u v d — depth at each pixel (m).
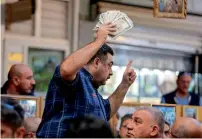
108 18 4.48
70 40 8.16
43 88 7.73
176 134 4.47
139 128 4.29
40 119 4.36
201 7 8.98
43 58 8.01
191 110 5.50
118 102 4.89
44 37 8.08
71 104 4.09
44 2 8.04
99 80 4.41
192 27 9.15
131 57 9.19
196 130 4.46
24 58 7.86
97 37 4.21
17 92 5.70
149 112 4.31
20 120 3.60
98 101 4.30
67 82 4.03
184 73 7.98
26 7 7.86
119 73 8.91
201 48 9.99
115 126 5.01
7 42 7.70
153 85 9.74
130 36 8.96
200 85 10.13
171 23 9.04
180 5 5.93
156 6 5.90
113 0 8.35
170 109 5.39
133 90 9.48
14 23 7.77
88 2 8.19
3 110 3.54
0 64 7.59
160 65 9.83
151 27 8.98
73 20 8.16
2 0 7.58
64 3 8.16
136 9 8.63
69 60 3.98
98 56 4.36
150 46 9.40
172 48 9.74
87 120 3.39
